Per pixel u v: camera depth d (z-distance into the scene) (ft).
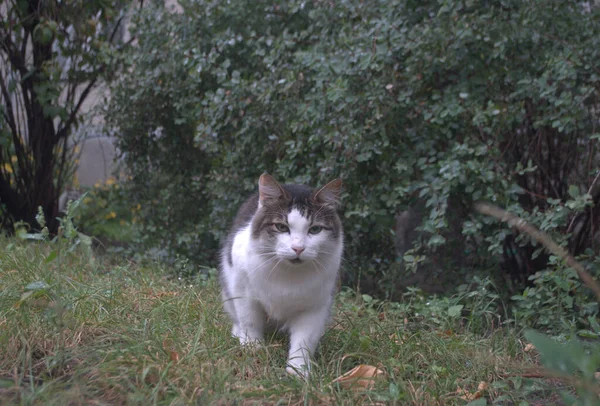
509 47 16.11
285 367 10.75
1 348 9.55
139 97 21.08
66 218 13.10
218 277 14.93
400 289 18.16
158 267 17.81
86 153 29.50
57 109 21.76
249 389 9.02
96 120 28.09
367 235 18.35
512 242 17.81
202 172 21.72
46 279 12.01
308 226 10.69
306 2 18.79
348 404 8.83
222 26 20.04
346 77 16.40
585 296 14.40
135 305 13.06
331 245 11.02
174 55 19.94
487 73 16.24
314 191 11.68
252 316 11.29
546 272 14.40
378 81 16.12
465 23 15.40
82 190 27.89
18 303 10.34
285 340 11.91
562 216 14.30
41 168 22.79
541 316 14.12
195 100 19.66
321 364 10.81
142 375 8.64
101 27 23.52
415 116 16.65
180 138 22.04
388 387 9.53
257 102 18.10
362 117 16.60
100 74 22.54
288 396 8.98
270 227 10.72
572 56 14.97
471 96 16.01
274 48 18.54
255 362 10.43
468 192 15.79
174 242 20.80
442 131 16.03
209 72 19.58
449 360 11.25
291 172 17.88
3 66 23.52
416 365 10.75
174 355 9.72
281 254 10.45
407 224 19.69
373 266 18.21
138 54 20.76
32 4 21.70
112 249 20.79
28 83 22.41
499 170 15.40
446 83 16.99
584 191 16.69
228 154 18.66
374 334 12.26
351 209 17.07
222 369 9.45
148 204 22.09
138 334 10.73
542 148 17.16
